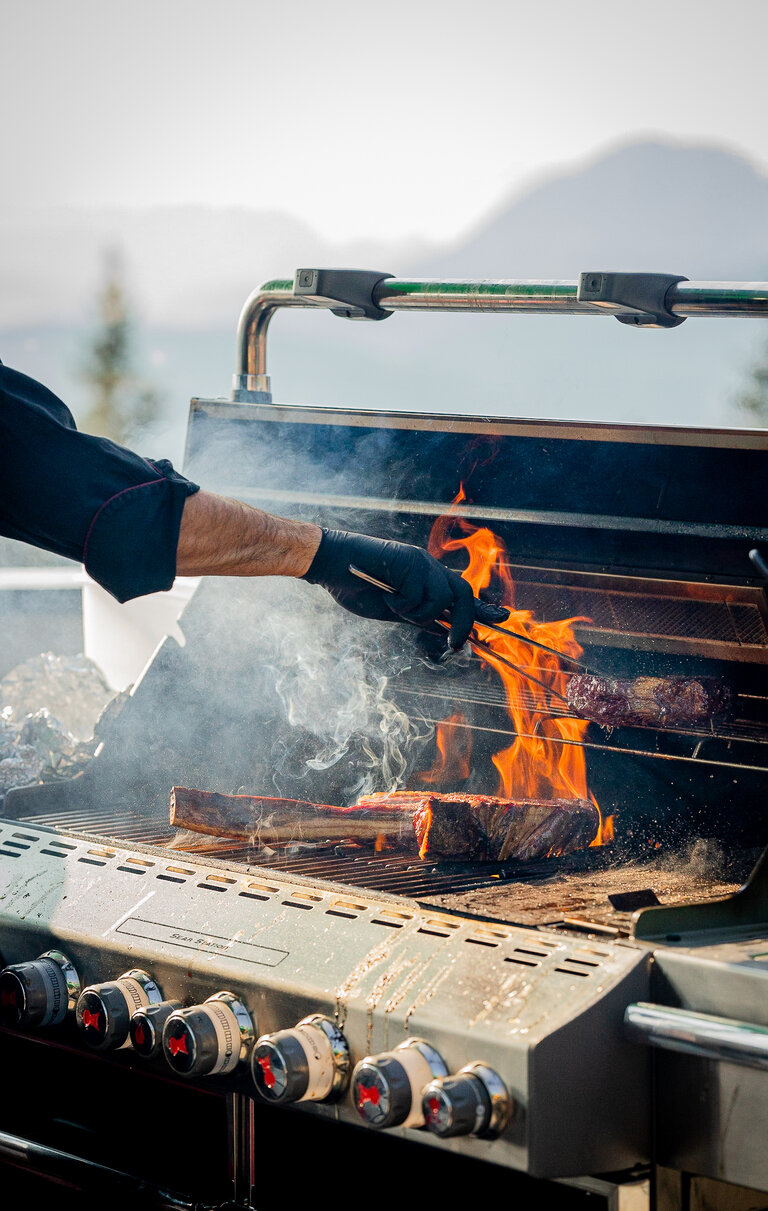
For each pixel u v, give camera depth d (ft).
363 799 5.88
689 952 4.12
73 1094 6.10
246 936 4.70
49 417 5.01
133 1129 5.91
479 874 5.38
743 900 4.50
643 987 4.11
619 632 6.07
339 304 7.22
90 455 5.04
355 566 5.51
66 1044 5.10
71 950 4.98
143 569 5.06
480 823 5.45
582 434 5.81
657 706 5.50
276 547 5.43
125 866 5.34
